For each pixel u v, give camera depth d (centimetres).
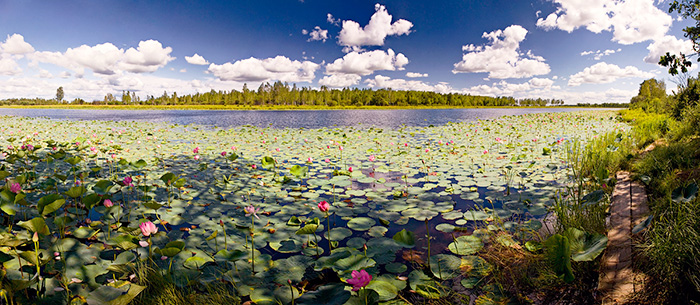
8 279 168
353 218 300
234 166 541
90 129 1277
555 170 484
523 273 200
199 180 443
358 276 145
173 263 211
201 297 181
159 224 288
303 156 634
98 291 145
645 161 393
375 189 400
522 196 357
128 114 3075
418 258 229
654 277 171
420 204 338
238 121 1970
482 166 522
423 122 1869
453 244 244
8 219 282
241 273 205
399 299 182
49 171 483
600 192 250
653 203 274
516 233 257
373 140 888
